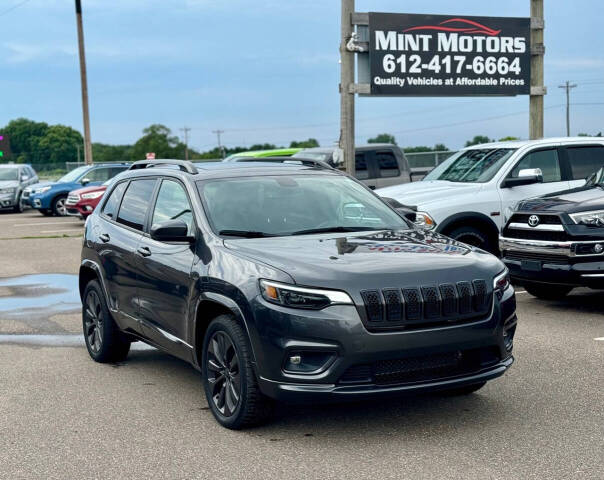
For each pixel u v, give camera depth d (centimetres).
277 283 471
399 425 514
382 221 613
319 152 1908
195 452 473
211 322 523
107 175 2855
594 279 822
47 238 1981
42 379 658
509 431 495
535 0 1750
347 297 460
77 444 494
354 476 427
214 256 529
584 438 479
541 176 1044
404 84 1662
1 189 3039
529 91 1762
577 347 715
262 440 491
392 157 1830
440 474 426
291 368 466
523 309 908
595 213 827
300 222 582
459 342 475
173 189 626
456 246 545
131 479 434
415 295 468
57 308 1001
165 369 689
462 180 1108
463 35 1697
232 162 696
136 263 627
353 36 1617
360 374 463
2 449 488
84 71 3466
